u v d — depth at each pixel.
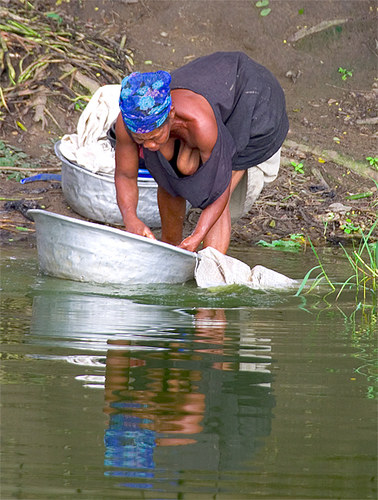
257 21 32.03
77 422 7.57
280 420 7.79
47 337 10.61
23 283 14.20
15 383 8.65
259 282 14.80
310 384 8.93
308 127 27.94
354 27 32.66
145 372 9.16
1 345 10.16
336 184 24.77
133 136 13.18
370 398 8.48
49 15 29.41
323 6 33.00
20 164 23.22
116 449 6.98
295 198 23.38
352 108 29.50
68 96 26.16
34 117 25.19
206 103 14.01
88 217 20.28
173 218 16.03
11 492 6.18
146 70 29.12
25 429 7.36
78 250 14.28
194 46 30.80
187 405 8.11
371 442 7.28
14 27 27.42
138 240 13.91
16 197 21.30
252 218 21.78
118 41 30.08
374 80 31.27
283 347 10.51
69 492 6.21
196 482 6.42
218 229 15.59
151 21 31.56
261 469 6.69
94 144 20.27
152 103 12.59
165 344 10.44
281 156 25.59
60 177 22.58
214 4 32.28
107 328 11.19
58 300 12.95
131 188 14.68
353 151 26.41
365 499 6.22
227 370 9.38
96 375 8.99
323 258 18.34
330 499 6.20
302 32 31.95
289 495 6.26
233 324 11.75
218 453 6.97
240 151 15.28
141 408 7.97
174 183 14.55
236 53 15.46
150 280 14.37
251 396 8.45
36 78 26.11
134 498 6.14
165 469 6.64
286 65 31.06
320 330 11.56
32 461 6.71
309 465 6.78
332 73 31.19
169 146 14.05
